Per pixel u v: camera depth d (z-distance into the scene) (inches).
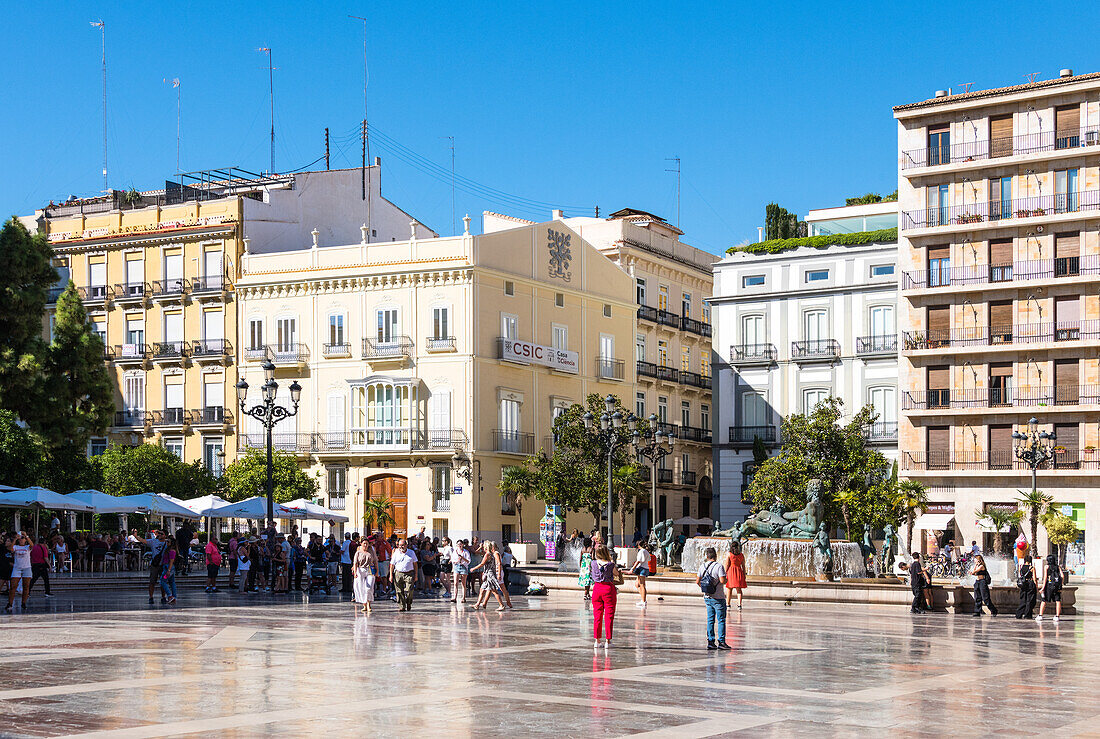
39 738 488.1
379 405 2844.5
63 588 1692.9
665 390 3432.6
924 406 2659.9
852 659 840.3
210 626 1059.3
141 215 3083.2
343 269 2883.9
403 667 748.0
